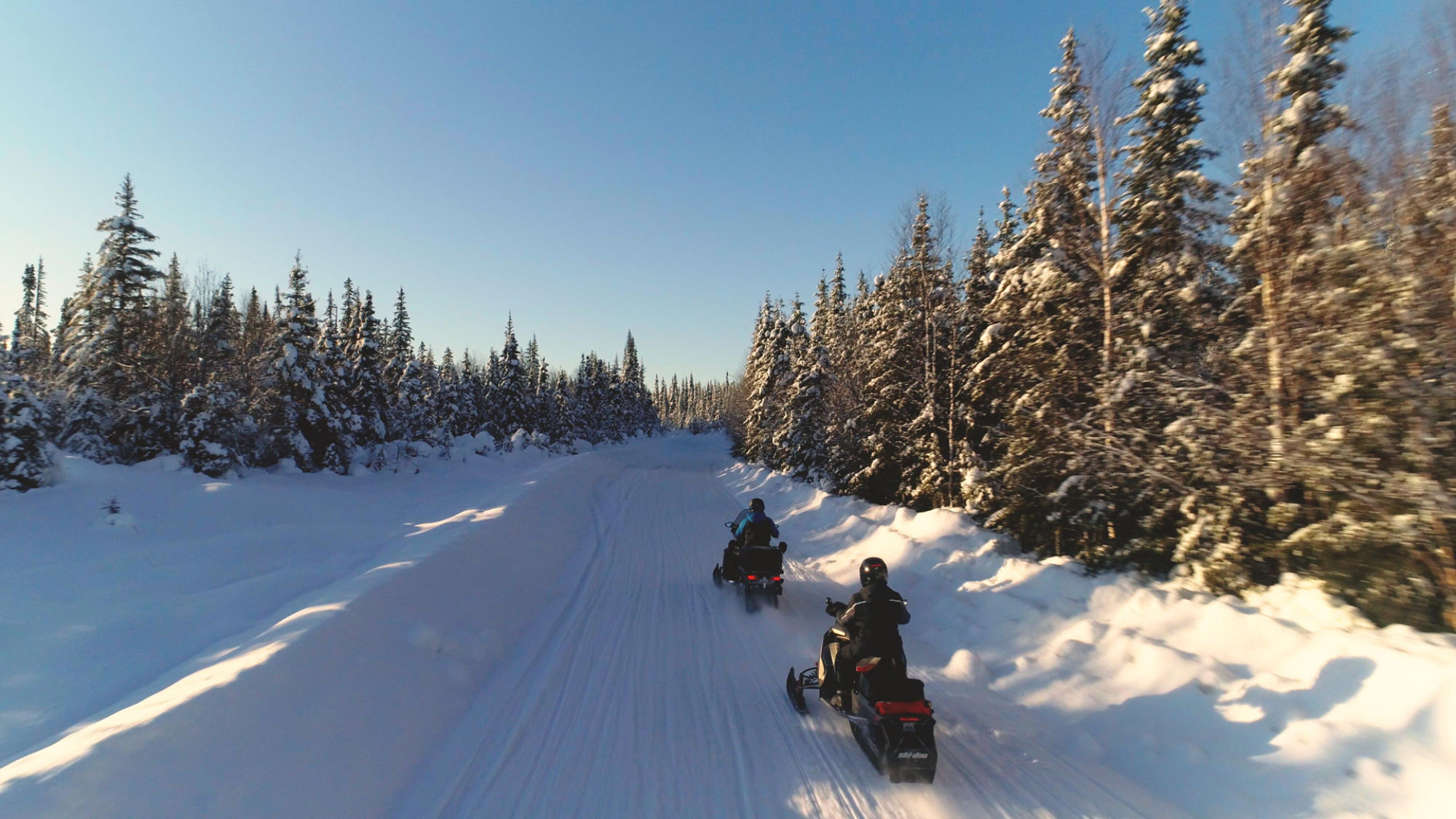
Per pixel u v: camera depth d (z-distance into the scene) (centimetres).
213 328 2767
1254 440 673
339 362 2870
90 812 308
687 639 768
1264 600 645
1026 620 762
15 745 472
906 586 1022
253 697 426
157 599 840
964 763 493
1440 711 406
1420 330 543
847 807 424
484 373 6544
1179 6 1030
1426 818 362
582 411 7075
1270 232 701
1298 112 703
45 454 1370
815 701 599
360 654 544
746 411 4688
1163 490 808
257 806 361
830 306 3684
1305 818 391
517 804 423
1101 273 1057
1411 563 553
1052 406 1012
